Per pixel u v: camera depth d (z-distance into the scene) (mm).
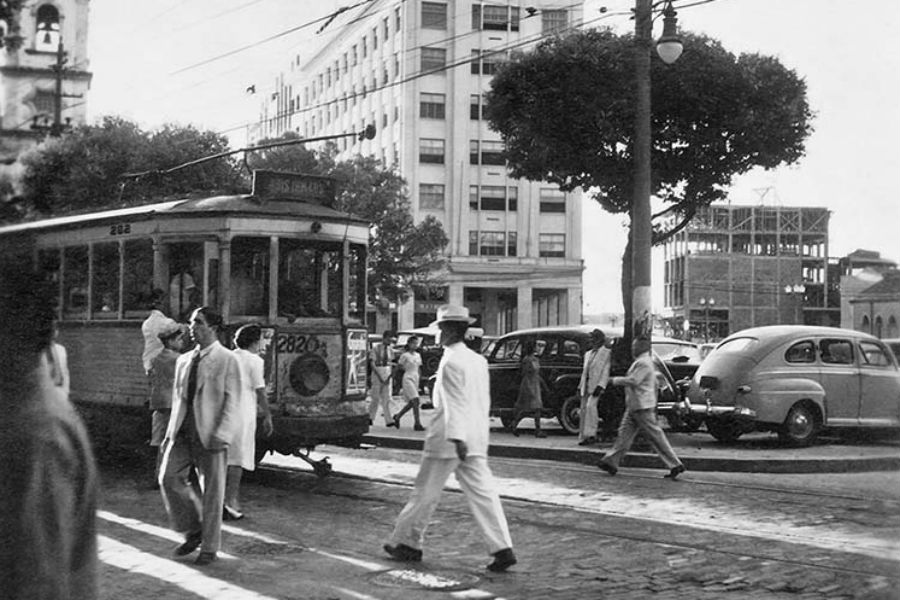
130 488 11852
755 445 17266
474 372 7602
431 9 66188
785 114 23000
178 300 12727
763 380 16625
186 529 7898
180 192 37094
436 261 53062
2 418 1757
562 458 15547
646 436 12961
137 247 13156
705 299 104688
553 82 23078
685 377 19984
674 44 14922
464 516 9953
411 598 6668
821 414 16859
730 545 8422
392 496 11367
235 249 12383
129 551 8125
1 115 29312
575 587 7008
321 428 12398
